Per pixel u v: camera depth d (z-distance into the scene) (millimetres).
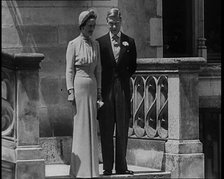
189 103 14500
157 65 14680
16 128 13680
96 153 13797
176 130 14477
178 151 14398
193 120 14531
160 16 16047
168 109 14594
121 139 14188
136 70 14945
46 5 14914
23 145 13672
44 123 14992
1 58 13625
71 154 13953
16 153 13633
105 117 14133
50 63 14984
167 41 16547
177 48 16609
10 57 13586
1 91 13625
